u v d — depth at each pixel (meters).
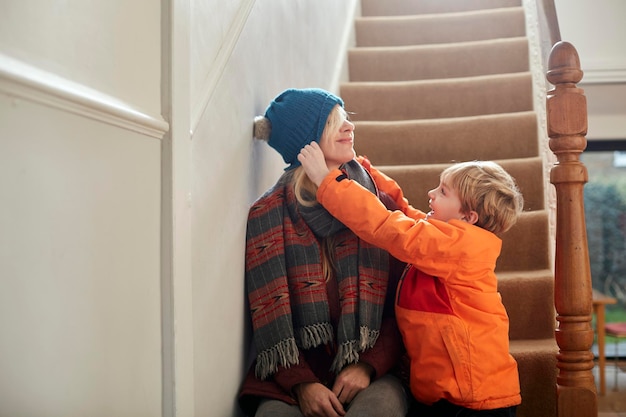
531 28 3.25
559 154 1.69
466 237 1.52
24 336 0.75
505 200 1.56
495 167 1.60
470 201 1.57
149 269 1.09
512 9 3.56
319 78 2.77
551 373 1.87
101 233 0.93
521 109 3.03
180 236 1.17
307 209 1.65
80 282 0.87
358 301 1.61
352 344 1.57
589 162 4.63
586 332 1.66
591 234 4.65
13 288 0.72
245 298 1.67
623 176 4.59
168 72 1.14
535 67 2.99
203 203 1.34
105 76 0.94
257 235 1.66
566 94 1.68
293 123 1.68
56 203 0.81
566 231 1.68
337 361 1.57
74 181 0.85
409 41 3.66
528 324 2.08
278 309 1.58
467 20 3.60
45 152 0.78
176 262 1.15
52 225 0.80
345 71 3.31
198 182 1.30
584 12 4.11
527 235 2.28
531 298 2.08
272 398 1.55
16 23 0.73
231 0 1.55
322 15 2.85
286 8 2.17
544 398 1.87
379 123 2.84
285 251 1.65
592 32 4.10
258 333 1.60
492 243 1.55
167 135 1.14
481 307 1.53
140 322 1.06
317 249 1.64
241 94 1.62
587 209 4.65
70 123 0.84
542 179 2.48
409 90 3.10
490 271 1.55
